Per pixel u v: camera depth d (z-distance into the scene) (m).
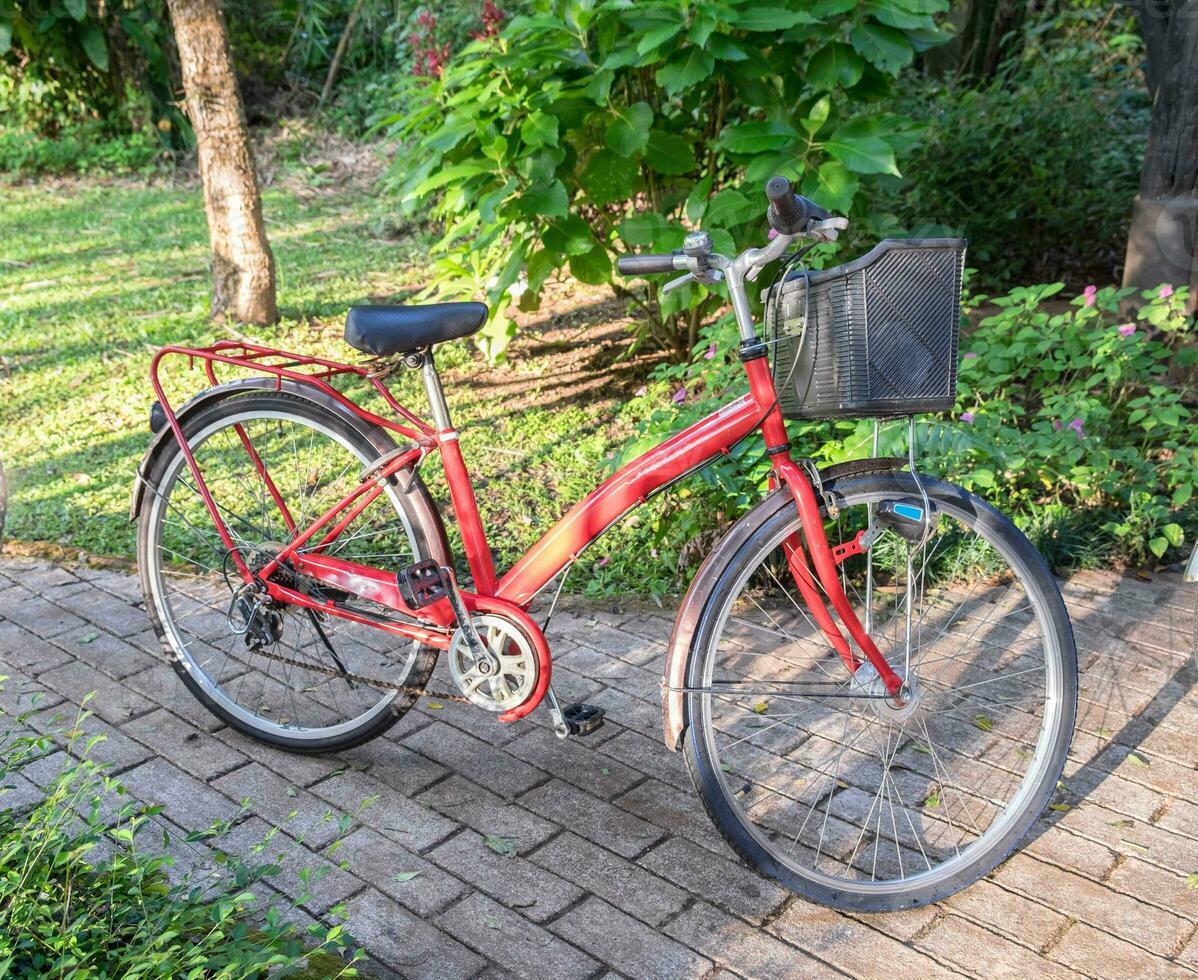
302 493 3.52
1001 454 3.54
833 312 2.07
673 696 2.29
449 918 2.33
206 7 5.59
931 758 2.87
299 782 2.77
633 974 2.20
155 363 2.79
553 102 4.28
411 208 4.64
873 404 2.10
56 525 4.07
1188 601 3.56
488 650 2.50
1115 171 6.69
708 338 4.32
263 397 2.72
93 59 10.31
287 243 7.86
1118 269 6.45
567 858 2.51
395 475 2.64
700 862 2.51
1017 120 6.31
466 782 2.77
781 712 3.04
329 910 2.34
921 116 6.48
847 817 2.67
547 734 2.96
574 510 2.49
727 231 4.21
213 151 5.81
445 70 4.64
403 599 2.57
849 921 2.34
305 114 11.11
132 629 3.46
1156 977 2.20
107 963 1.98
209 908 2.11
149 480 2.85
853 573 3.58
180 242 8.09
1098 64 7.46
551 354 5.65
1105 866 2.49
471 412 4.99
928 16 4.06
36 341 5.95
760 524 2.29
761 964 2.23
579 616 3.55
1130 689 3.14
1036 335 4.02
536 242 4.70
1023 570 2.35
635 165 4.39
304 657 3.28
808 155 4.14
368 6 10.76
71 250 7.89
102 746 2.88
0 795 2.67
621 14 4.11
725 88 4.68
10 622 3.49
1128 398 4.41
